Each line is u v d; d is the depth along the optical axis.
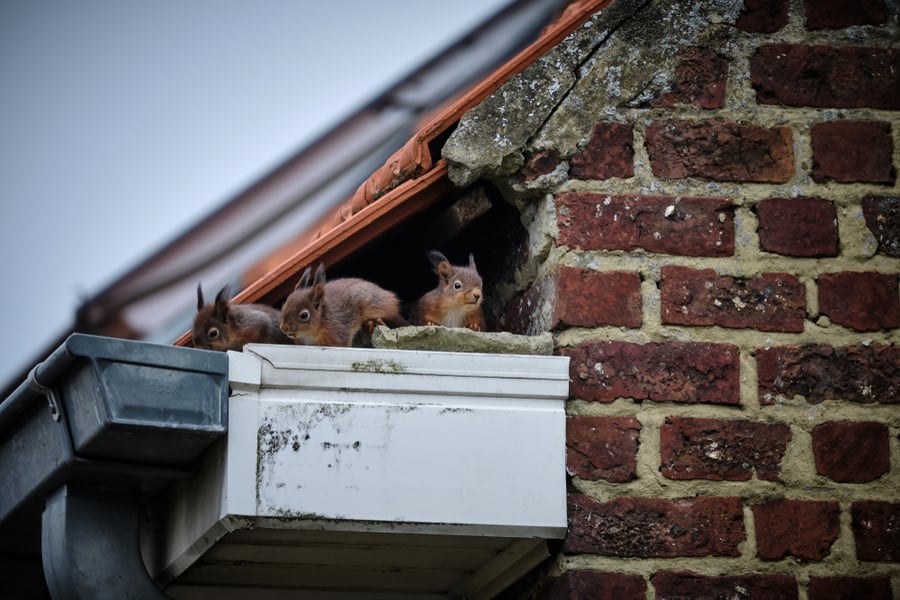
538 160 14.42
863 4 15.27
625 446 13.38
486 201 15.25
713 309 13.95
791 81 14.90
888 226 14.44
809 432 13.63
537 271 14.70
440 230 15.83
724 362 13.77
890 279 14.25
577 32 14.97
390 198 14.88
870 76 15.01
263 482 12.12
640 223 14.20
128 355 11.75
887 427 13.70
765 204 14.41
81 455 12.09
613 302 13.88
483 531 12.58
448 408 12.73
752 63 14.93
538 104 14.66
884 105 14.90
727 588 13.02
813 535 13.27
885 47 15.14
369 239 15.45
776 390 13.74
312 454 12.31
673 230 14.20
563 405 13.12
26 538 14.47
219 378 12.18
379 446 12.48
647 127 14.58
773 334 13.95
